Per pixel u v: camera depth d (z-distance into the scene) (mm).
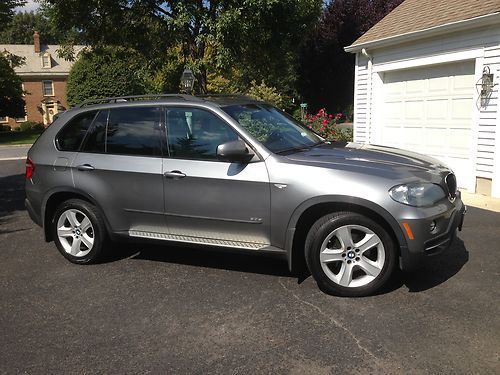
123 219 4930
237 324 3719
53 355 3363
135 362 3240
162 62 14695
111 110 5059
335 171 4086
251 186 4285
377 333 3494
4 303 4250
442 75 9414
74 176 5070
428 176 4113
